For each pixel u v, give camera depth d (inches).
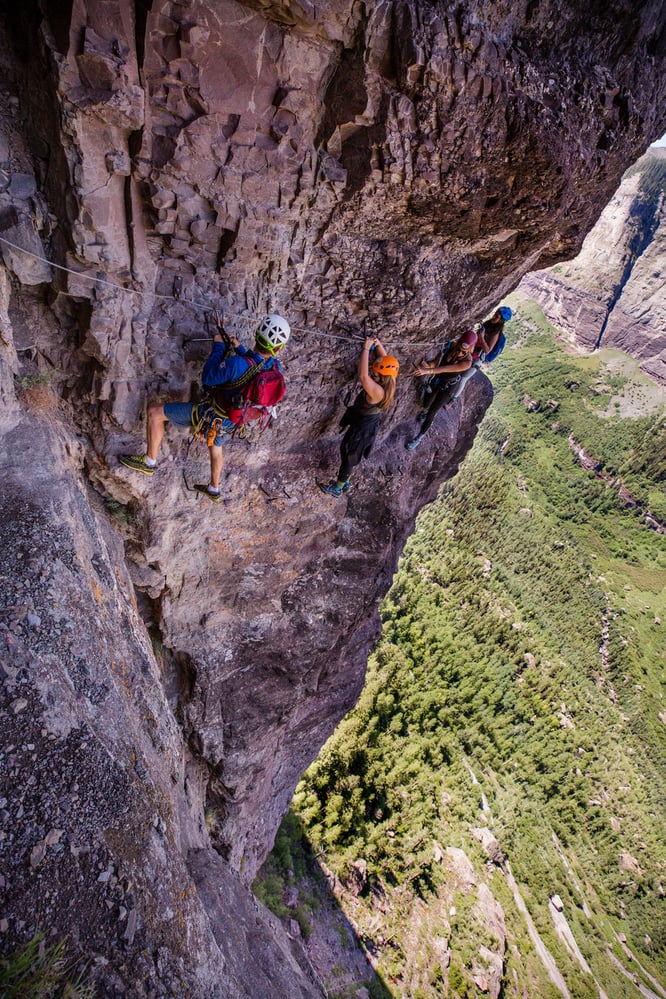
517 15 180.9
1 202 159.8
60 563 170.9
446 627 1993.1
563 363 4886.8
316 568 344.2
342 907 853.2
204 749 366.6
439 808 1205.7
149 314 196.1
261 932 280.8
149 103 154.8
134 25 142.3
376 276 223.5
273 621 344.2
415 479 383.9
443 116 176.2
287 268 208.4
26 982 112.7
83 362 201.5
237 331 216.1
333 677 440.1
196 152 165.0
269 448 268.7
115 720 165.6
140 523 249.8
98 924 131.9
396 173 186.1
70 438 210.8
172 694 335.0
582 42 199.3
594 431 4360.2
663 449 4084.6
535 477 4165.8
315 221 199.0
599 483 4185.5
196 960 155.9
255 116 166.6
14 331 186.5
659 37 211.6
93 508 231.8
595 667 2733.8
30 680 145.3
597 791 2015.3
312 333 237.6
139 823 155.3
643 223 5123.0
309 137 178.4
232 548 290.8
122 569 243.3
